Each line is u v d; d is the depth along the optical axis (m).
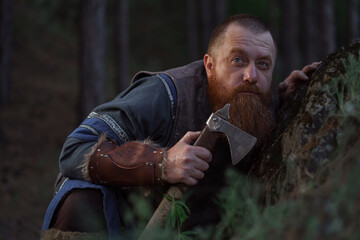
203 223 1.85
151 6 22.83
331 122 1.48
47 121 9.96
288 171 1.50
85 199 1.82
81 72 8.02
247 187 1.54
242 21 1.87
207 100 1.99
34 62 14.26
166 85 1.98
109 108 1.96
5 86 10.34
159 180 1.71
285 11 12.80
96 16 7.94
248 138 1.69
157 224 1.64
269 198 1.55
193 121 1.96
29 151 7.99
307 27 12.91
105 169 1.77
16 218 5.29
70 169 1.87
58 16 18.56
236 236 1.31
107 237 1.82
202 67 2.08
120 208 1.87
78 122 8.09
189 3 17.11
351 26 13.81
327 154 1.44
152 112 1.92
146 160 1.72
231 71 1.86
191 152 1.67
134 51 21.88
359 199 0.95
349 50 1.72
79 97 8.08
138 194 1.89
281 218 1.11
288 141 1.62
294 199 1.25
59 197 1.86
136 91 2.00
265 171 1.66
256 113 1.83
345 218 0.95
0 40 10.26
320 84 1.66
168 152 1.72
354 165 1.05
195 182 1.67
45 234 1.85
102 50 8.04
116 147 1.84
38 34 16.20
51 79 13.51
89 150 1.84
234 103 1.84
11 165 7.15
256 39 1.84
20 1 16.30
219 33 1.92
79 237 1.79
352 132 1.34
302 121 1.61
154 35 22.53
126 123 1.92
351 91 1.46
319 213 1.00
